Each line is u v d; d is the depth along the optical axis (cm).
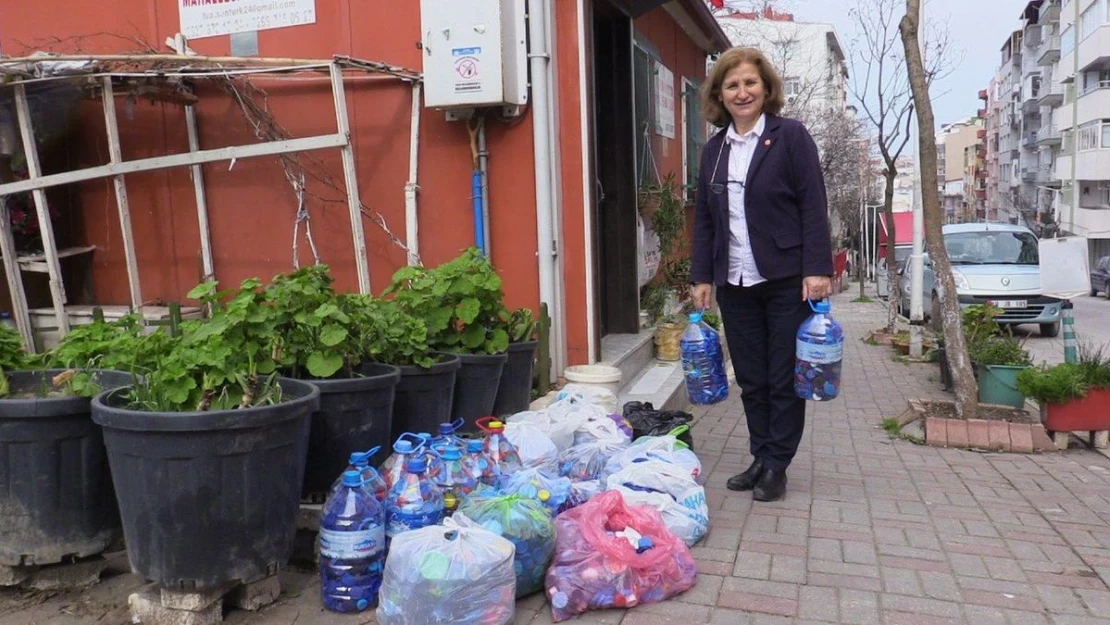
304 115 624
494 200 594
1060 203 5519
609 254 796
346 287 632
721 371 463
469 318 473
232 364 334
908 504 452
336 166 621
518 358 519
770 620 314
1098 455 569
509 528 321
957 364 618
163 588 301
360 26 606
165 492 289
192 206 654
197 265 657
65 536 329
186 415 281
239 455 293
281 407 299
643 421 512
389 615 294
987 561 370
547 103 578
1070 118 5284
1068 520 426
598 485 399
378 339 414
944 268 627
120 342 378
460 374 474
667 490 394
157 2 643
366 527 318
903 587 342
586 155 595
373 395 373
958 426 595
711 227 457
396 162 611
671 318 848
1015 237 1521
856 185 3284
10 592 340
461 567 288
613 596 320
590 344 607
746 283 436
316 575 358
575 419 455
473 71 551
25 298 617
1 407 312
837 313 1922
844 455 568
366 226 621
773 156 420
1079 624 311
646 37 896
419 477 344
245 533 301
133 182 663
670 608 325
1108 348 1142
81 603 333
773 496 451
